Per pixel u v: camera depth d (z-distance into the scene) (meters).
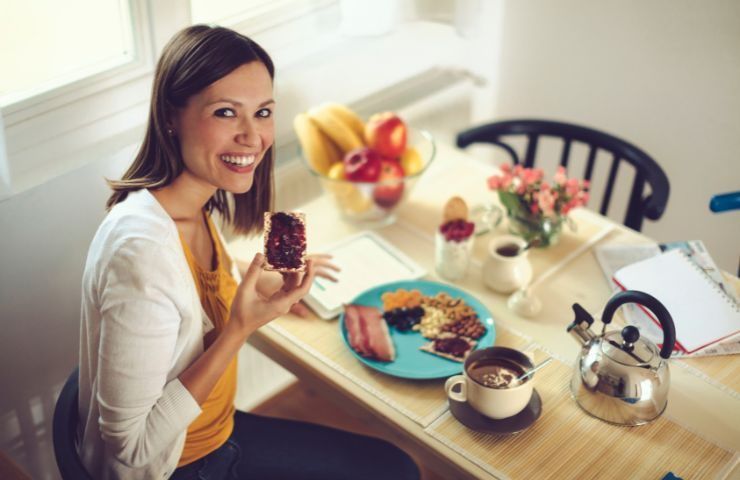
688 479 1.21
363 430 2.36
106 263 1.17
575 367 1.35
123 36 1.72
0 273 1.56
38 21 1.60
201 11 1.85
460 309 1.53
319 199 1.90
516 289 1.58
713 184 2.34
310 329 1.51
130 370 1.15
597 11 2.31
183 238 1.33
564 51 2.43
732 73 2.17
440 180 1.96
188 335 1.25
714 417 1.32
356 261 1.69
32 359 1.68
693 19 2.17
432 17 2.22
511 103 2.62
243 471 1.46
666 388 1.29
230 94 1.20
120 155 1.66
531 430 1.29
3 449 1.72
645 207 1.88
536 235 1.69
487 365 1.32
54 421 1.29
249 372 2.23
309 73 2.03
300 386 2.46
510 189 1.68
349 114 1.81
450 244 1.59
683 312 1.50
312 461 1.47
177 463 1.33
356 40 2.12
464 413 1.30
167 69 1.21
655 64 2.29
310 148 1.78
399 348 1.45
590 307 1.56
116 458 1.21
